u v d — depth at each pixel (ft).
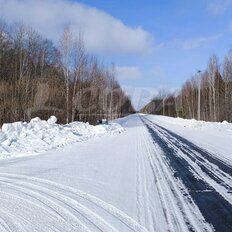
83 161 37.68
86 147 50.55
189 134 74.64
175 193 24.32
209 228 17.53
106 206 21.07
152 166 35.04
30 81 98.22
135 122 156.04
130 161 38.11
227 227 17.67
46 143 51.98
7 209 20.47
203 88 226.38
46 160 38.22
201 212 20.11
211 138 63.16
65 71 97.45
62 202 21.80
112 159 39.42
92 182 27.30
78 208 20.62
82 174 30.42
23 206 21.01
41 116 94.58
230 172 31.48
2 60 122.01
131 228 17.39
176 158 40.40
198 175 30.37
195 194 24.03
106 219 18.71
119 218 18.92
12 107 82.12
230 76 189.47
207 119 222.07
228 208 20.83
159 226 17.75
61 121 98.63
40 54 139.23
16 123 57.11
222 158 39.65
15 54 124.26
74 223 18.08
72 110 100.83
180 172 31.83
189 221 18.58
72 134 62.95
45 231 16.99
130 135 74.13
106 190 24.89
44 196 23.15
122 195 23.67
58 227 17.51
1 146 45.75
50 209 20.43
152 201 22.31
